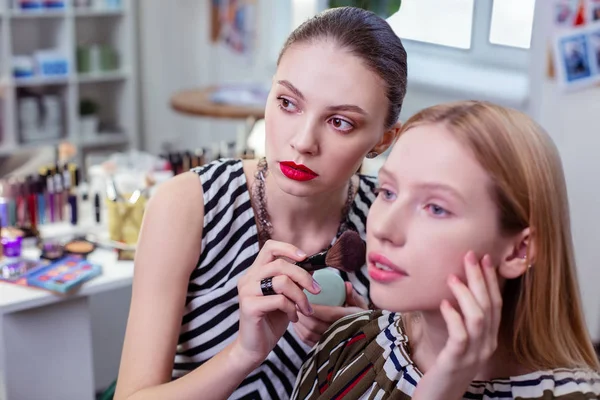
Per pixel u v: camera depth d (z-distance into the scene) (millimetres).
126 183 2115
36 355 1739
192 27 4613
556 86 2729
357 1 2377
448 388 695
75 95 4070
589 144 2713
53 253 1829
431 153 704
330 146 907
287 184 925
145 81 4559
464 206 695
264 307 861
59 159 2303
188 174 1072
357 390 850
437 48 3510
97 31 4371
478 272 688
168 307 1023
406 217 712
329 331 971
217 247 1068
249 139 2654
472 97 3143
